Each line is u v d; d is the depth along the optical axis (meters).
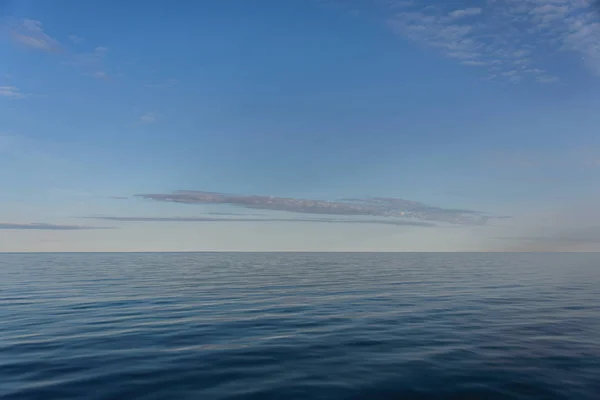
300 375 11.17
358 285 33.22
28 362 12.29
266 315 19.83
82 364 12.12
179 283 35.09
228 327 17.14
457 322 17.91
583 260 82.00
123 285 33.31
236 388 10.24
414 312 20.45
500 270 51.94
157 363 12.23
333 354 13.11
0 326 17.31
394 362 12.21
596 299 24.69
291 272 48.75
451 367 11.70
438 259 90.00
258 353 13.24
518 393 9.86
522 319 18.45
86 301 24.33
